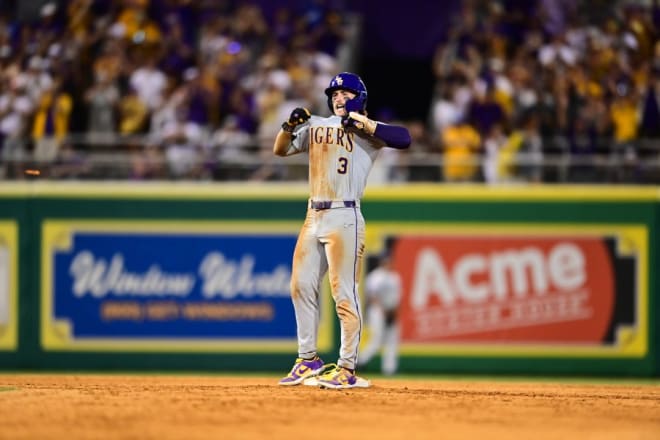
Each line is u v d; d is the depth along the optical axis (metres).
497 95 58.16
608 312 53.28
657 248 53.22
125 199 54.09
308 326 30.59
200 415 24.27
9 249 53.84
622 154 55.19
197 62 62.47
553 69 59.28
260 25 65.94
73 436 21.45
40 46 60.06
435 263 53.72
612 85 58.66
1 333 53.69
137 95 58.06
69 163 54.72
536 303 53.44
